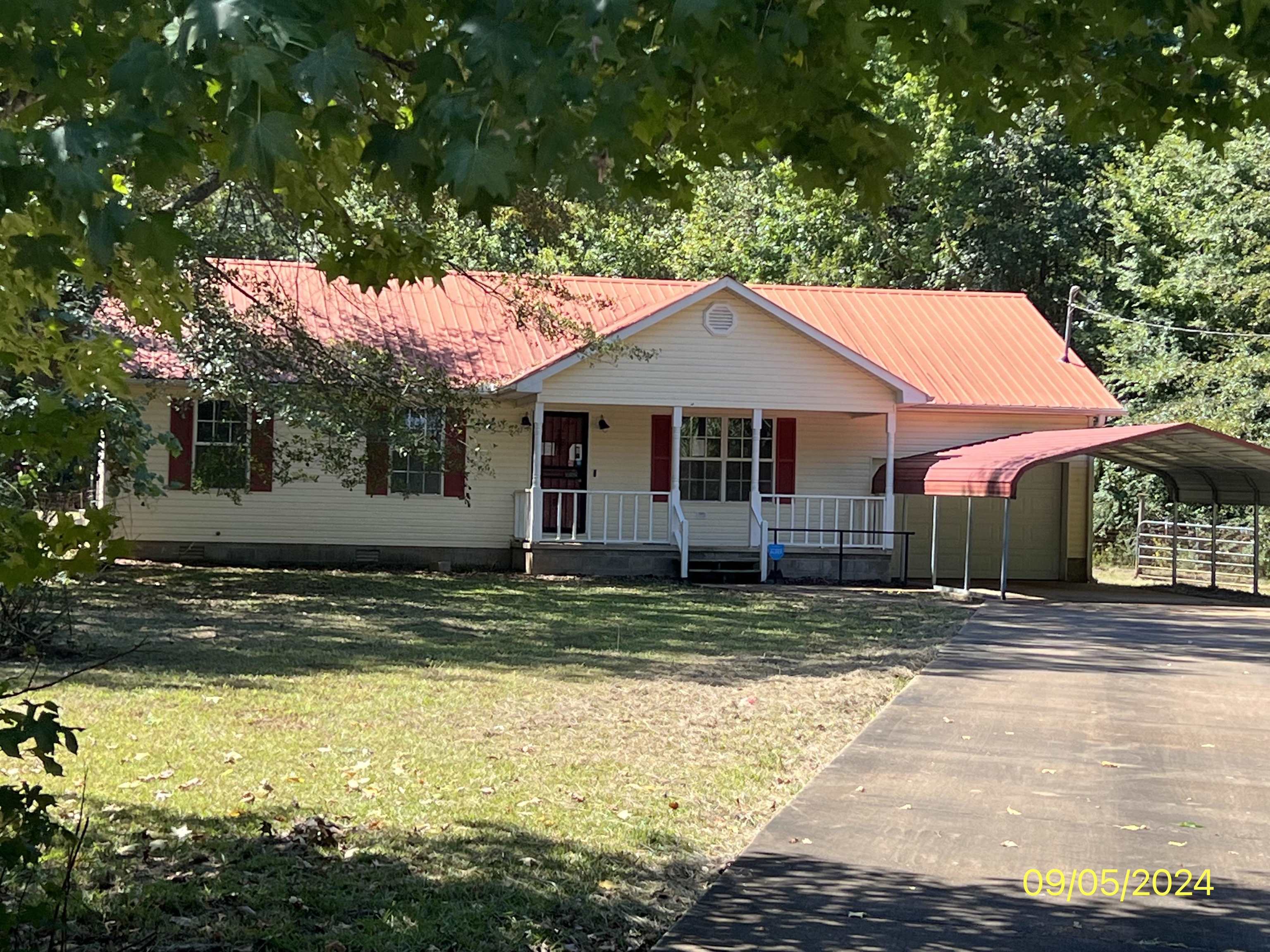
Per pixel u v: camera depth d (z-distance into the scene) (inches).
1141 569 1130.0
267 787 281.0
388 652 495.5
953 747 353.4
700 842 258.5
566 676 456.8
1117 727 394.0
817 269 1524.4
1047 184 1478.8
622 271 1502.2
